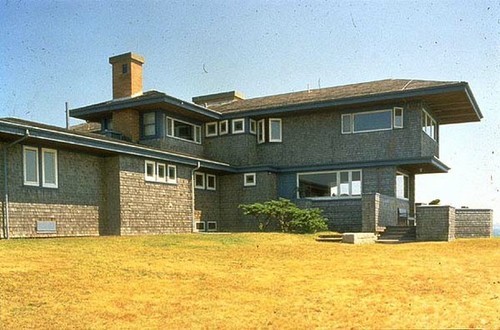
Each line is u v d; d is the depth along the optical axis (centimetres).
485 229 2091
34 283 822
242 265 1095
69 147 1700
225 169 2428
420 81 2359
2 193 1493
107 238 1557
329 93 2564
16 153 1548
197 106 2439
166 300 765
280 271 1032
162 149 2227
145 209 1955
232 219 2519
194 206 2369
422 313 686
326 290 845
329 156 2444
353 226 2292
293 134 2539
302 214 2097
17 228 1530
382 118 2342
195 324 645
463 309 705
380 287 868
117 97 2570
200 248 1341
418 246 1583
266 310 713
